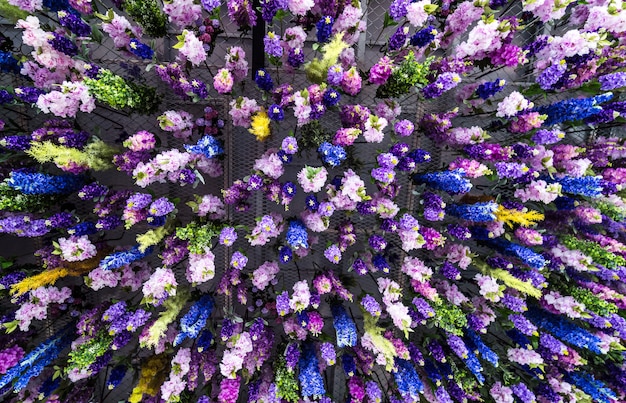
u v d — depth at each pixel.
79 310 1.77
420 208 1.73
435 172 1.60
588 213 1.58
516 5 1.69
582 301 1.61
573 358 1.65
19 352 1.53
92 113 1.77
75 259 1.38
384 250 1.82
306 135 1.53
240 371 1.80
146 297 1.40
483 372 1.82
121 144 1.63
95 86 1.21
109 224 1.41
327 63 1.33
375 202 1.54
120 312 1.47
